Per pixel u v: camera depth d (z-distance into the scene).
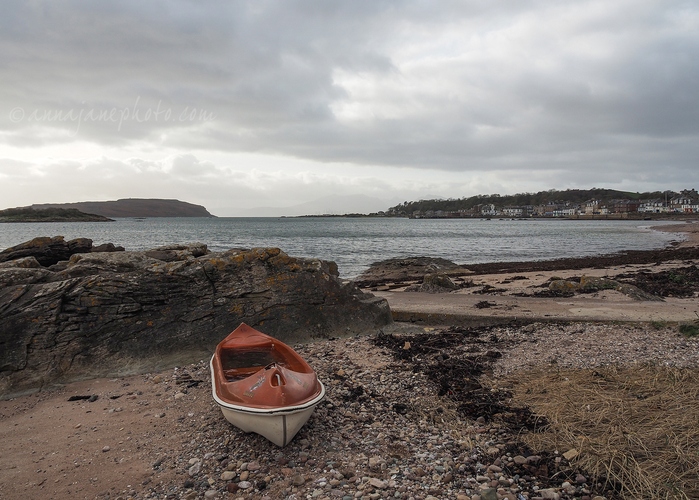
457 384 8.10
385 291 19.64
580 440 5.91
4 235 73.62
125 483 5.41
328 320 11.56
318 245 57.03
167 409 7.40
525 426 6.50
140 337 9.39
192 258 10.95
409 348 10.30
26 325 8.52
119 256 10.55
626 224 143.75
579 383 7.75
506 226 135.75
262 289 10.83
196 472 5.56
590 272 26.84
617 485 5.12
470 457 5.74
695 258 35.47
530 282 22.09
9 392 8.09
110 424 6.94
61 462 5.91
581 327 11.45
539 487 5.14
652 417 6.36
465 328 12.10
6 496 5.20
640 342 10.00
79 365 8.79
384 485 5.15
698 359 8.72
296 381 6.08
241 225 145.88
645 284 19.70
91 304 9.02
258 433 5.96
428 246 56.22
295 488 5.17
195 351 9.82
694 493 4.84
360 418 6.88
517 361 9.24
